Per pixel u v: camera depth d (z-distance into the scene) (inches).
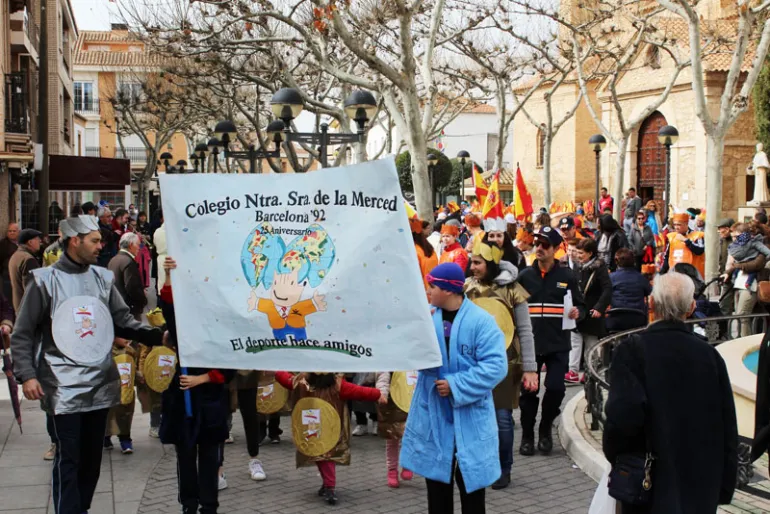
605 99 1676.9
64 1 1550.2
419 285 201.8
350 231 206.8
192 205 216.5
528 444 321.7
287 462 317.4
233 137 994.1
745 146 1440.7
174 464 313.9
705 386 169.3
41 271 232.4
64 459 226.2
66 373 228.5
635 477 167.6
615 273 446.0
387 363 203.5
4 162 798.5
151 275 1067.3
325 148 631.8
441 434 204.7
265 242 212.2
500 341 206.4
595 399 330.6
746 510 249.8
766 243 524.4
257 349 213.5
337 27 589.3
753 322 514.9
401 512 260.7
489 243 284.2
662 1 696.4
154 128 1721.2
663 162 1561.3
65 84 1695.4
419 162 645.3
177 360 238.2
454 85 1302.9
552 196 1931.6
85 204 807.7
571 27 1000.9
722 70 1386.6
